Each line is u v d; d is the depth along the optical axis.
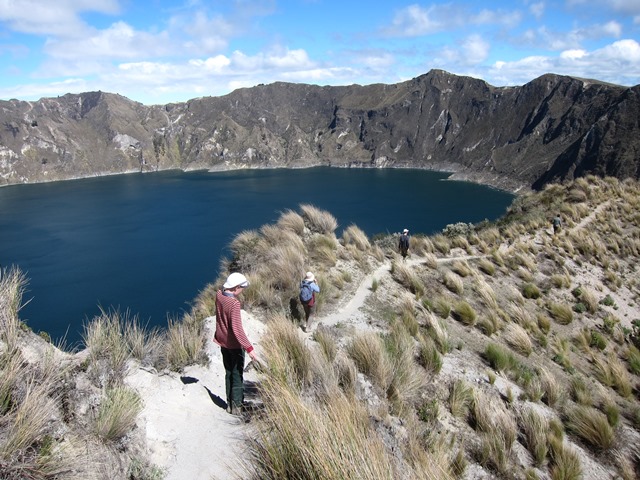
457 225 30.16
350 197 147.62
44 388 3.75
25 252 79.50
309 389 5.68
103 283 61.28
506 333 13.45
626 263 21.06
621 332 15.63
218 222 103.94
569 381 11.69
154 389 5.39
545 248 21.62
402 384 7.75
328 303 12.31
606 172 161.88
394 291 14.23
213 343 6.98
